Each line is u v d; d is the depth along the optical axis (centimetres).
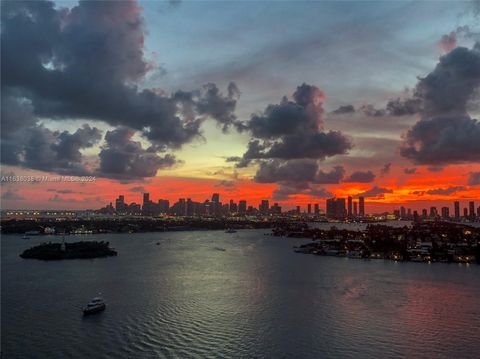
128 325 12812
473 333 12219
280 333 12138
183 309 14688
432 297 16812
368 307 15112
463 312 14438
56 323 13000
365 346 11188
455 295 17238
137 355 10475
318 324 12975
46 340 11512
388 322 13238
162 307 14975
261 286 19125
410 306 15262
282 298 16525
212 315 13938
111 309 14662
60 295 16812
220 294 17238
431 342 11500
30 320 13288
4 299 16062
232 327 12656
